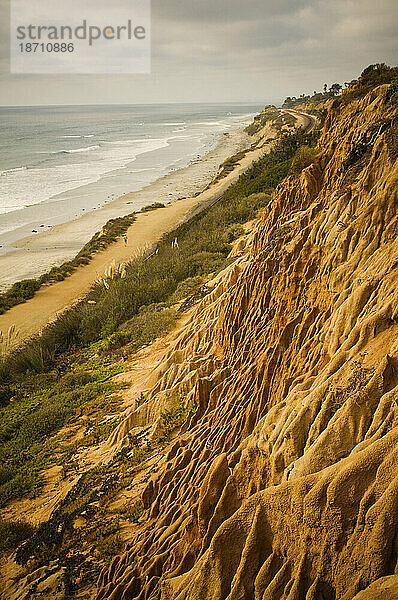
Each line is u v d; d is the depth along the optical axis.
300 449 6.00
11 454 17.44
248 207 42.16
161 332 24.78
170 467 10.05
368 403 5.34
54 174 101.00
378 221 8.24
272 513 4.86
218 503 6.43
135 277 34.97
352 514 4.21
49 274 42.84
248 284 13.18
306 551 4.47
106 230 54.41
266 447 6.41
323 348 7.54
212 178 82.31
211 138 153.62
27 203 74.69
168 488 9.48
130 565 8.00
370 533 3.97
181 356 17.05
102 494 12.23
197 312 20.25
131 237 51.44
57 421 19.06
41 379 24.30
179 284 30.95
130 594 7.17
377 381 5.40
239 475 6.48
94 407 19.08
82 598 8.86
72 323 30.66
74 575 9.56
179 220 55.44
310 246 10.16
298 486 4.67
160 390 15.62
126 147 147.75
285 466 6.04
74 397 20.84
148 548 8.10
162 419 13.83
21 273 45.22
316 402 6.09
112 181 90.12
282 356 8.86
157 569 7.14
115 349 25.59
